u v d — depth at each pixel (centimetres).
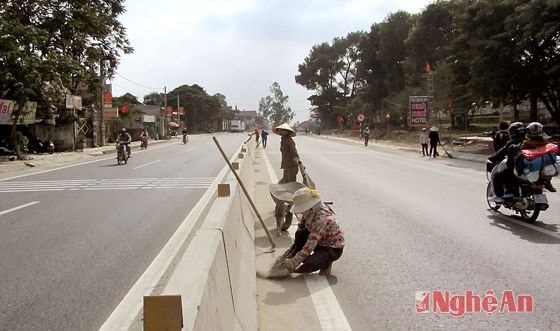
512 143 809
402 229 745
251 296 420
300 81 9825
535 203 746
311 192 539
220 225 357
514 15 2020
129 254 615
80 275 533
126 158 2133
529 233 704
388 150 3145
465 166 1859
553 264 550
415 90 4547
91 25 2770
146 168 1870
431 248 631
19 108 2305
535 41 2019
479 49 2192
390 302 452
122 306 252
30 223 820
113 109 4175
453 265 556
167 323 182
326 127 10175
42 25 2522
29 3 2520
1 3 2403
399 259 586
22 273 542
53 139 3275
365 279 517
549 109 2441
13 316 423
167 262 575
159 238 698
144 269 553
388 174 1575
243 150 1476
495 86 2206
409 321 409
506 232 713
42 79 2308
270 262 584
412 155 2603
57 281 513
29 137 2983
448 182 1339
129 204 1005
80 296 469
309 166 1909
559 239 663
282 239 699
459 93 3531
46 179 1533
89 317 420
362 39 6831
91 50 2809
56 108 3105
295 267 520
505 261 566
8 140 2605
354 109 7331
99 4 3098
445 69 3850
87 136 3950
